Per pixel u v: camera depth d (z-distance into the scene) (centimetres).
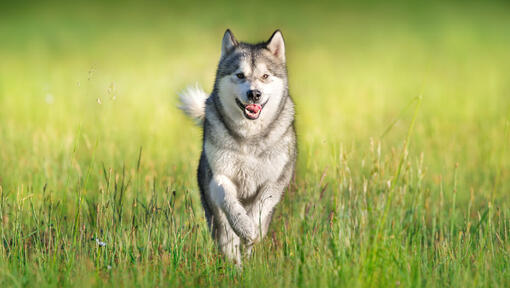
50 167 2584
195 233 1962
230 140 1952
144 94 4431
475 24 11156
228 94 1972
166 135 3328
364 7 13250
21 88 5119
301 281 1534
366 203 1912
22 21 11425
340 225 1736
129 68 6269
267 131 1970
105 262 1758
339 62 7412
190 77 4669
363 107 4284
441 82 5631
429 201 2242
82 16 12044
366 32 10469
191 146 2873
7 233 1839
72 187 2345
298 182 2270
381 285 1488
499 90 5144
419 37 9794
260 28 9962
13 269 1641
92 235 1875
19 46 8681
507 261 1672
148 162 2630
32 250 1808
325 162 2584
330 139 2916
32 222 2009
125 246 1853
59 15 12144
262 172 1978
